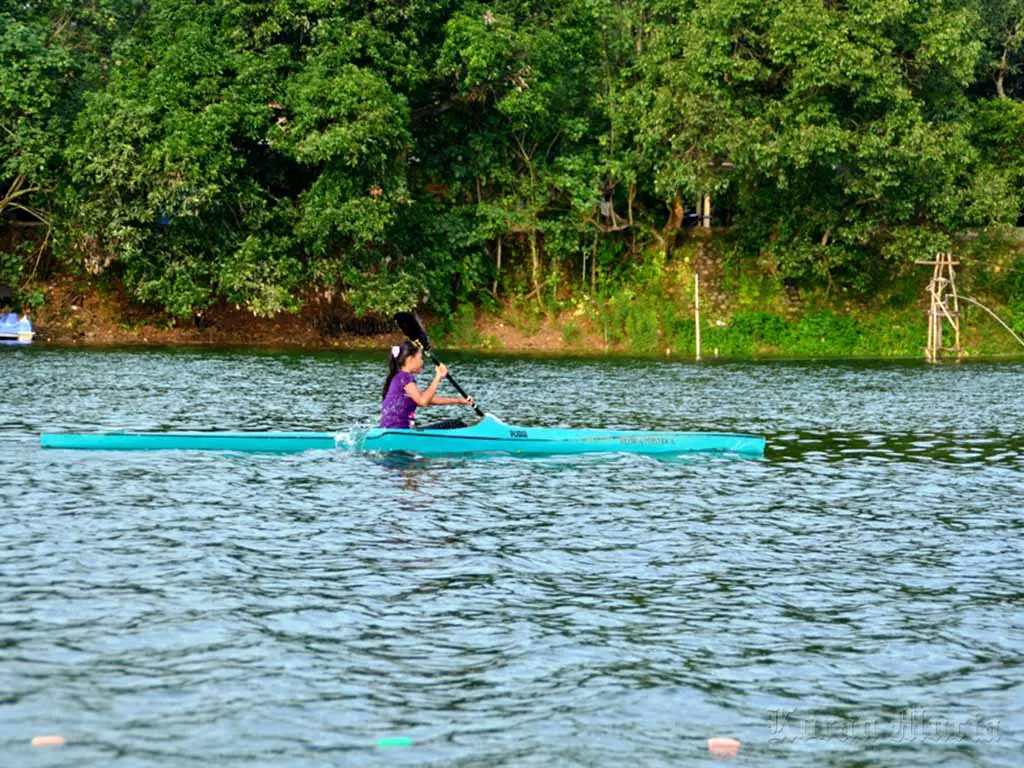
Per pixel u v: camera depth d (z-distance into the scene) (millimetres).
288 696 7332
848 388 28031
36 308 40938
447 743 6727
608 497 13602
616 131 43188
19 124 38844
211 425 18844
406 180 41031
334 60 39562
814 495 13992
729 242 45625
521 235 45188
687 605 9352
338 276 41250
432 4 41250
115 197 38062
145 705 7148
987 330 43531
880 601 9555
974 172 44188
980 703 7492
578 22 43656
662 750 6711
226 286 38719
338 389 25141
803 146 38844
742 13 40125
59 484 13539
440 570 10203
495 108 43094
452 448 16312
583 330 43656
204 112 38375
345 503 12883
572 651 8234
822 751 6762
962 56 40781
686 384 28484
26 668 7664
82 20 43562
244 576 9844
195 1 41812
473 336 43125
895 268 44406
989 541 11695
